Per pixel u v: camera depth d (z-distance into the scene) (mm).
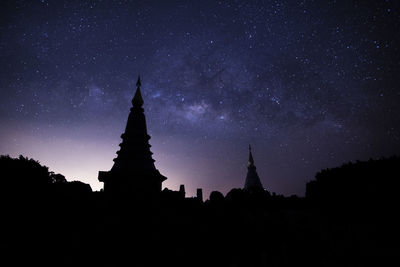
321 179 18891
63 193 16844
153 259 11445
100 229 13539
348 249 11102
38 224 13328
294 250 11555
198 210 17281
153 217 15367
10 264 10141
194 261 11359
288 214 16531
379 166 15602
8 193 14617
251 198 20234
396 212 13656
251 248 12109
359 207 15172
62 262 10719
